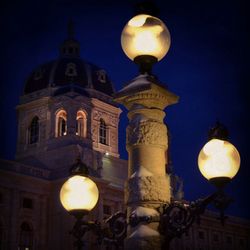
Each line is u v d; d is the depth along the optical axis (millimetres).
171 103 6379
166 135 6117
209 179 5215
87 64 69312
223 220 5043
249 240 68125
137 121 6043
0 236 50812
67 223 53375
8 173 52375
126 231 6031
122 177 63844
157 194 5738
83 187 6164
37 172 55875
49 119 64125
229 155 5188
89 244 46250
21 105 67062
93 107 66312
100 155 60969
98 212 55812
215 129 5355
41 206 54938
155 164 5902
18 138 66000
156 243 5477
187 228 5383
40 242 53500
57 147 60594
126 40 5875
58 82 66188
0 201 51781
